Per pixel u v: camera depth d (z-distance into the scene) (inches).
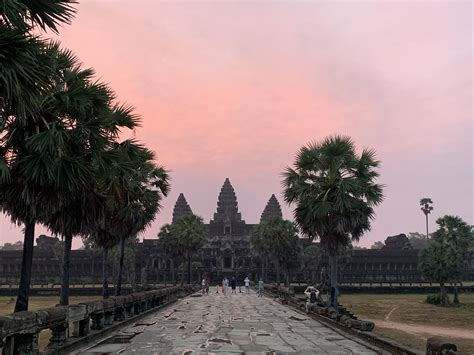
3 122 425.1
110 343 565.9
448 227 2208.4
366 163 922.1
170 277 4603.8
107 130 582.2
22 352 370.9
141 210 1058.7
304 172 956.0
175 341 589.9
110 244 1140.5
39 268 4584.2
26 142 469.7
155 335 646.5
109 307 674.8
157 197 1120.2
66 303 757.3
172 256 3216.0
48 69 354.0
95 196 621.3
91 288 2940.5
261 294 1932.8
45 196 492.7
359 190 898.7
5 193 491.8
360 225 939.3
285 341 604.7
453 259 2122.3
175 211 6520.7
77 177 490.6
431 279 2196.1
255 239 3420.3
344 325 708.0
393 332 1109.1
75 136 520.7
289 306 1321.4
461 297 2733.8
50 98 493.4
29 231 523.5
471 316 1587.1
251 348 541.6
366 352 518.3
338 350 531.8
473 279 4453.7
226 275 4616.1
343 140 930.7
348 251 3870.6
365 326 633.0
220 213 6353.3
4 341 338.3
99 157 545.3
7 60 303.9
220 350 522.9
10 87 315.6
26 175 470.3
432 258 2175.2
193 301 1594.5
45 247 5398.6
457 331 1149.1
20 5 296.0
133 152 692.7
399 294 3063.5
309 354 503.2
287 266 3075.8
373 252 4741.6
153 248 4781.0
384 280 4618.6
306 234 964.6
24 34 311.6
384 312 1750.7
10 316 350.3
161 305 1204.5
